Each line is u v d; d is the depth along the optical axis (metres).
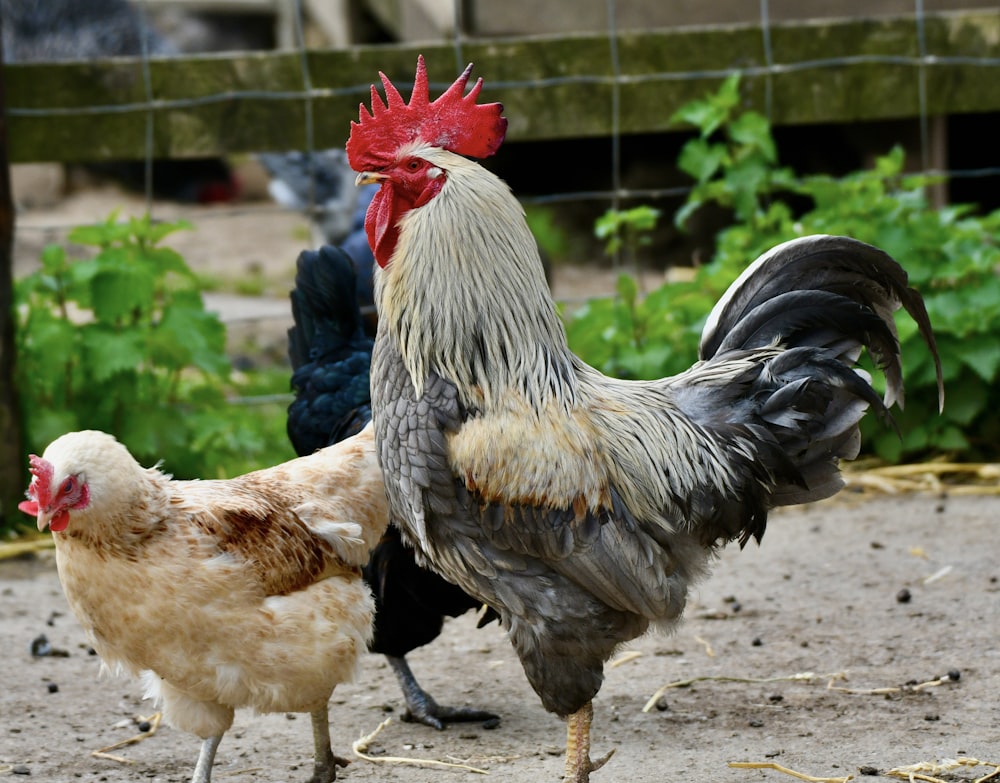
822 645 6.95
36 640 7.12
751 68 10.63
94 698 6.56
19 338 9.46
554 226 17.53
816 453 5.59
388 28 18.66
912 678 6.46
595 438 5.08
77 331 9.49
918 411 10.02
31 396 9.46
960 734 5.78
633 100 10.50
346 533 5.15
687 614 7.52
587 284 16.08
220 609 4.81
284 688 5.04
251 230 20.39
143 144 9.91
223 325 9.88
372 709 6.51
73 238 9.52
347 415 6.43
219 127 10.02
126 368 9.30
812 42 10.68
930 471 9.87
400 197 5.21
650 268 16.69
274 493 5.20
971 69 10.71
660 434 5.26
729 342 5.73
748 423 5.46
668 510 5.24
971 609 7.33
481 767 5.71
